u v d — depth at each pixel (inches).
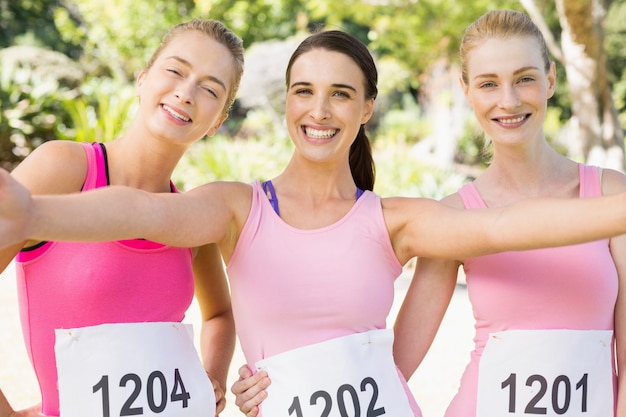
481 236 108.0
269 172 572.7
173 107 115.3
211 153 571.8
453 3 655.1
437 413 232.1
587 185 126.9
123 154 118.6
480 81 125.9
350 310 116.8
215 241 115.3
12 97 608.7
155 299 115.6
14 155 604.1
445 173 602.5
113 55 878.4
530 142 127.4
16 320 310.7
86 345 108.2
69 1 1021.8
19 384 245.9
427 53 726.5
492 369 120.8
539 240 101.9
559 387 117.8
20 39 1077.1
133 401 109.2
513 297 122.6
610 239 125.0
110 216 94.1
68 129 615.8
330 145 121.0
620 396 119.2
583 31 412.8
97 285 111.0
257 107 895.7
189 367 116.0
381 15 694.5
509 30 124.6
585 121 429.7
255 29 882.8
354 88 120.9
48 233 87.5
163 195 105.7
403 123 1055.0
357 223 120.5
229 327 138.7
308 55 121.1
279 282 116.4
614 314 124.8
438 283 130.9
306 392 113.0
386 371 117.3
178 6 836.0
